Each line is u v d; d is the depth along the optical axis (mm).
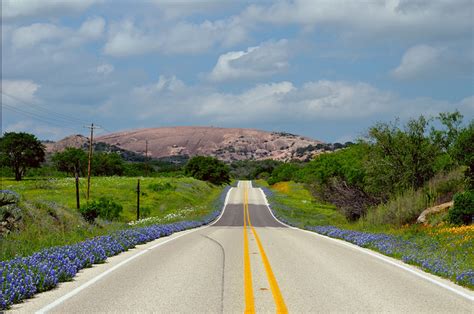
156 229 26141
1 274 9352
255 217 67500
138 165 162750
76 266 12125
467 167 30750
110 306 8242
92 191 80812
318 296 9328
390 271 12961
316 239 24641
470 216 24609
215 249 18156
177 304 8469
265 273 12109
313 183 63281
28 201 23578
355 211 46438
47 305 8266
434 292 10023
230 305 8445
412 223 30281
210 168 136625
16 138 102812
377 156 41094
